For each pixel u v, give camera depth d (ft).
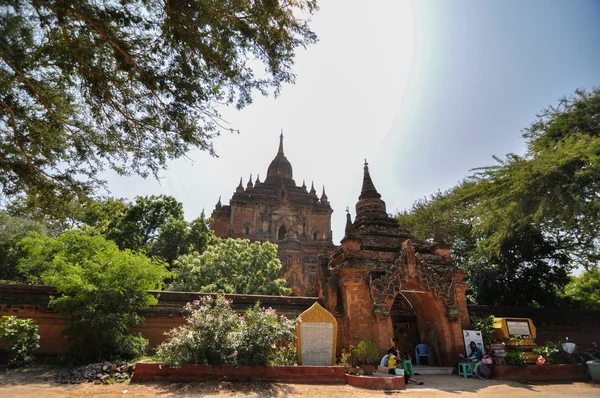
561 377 49.90
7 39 23.52
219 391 33.81
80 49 26.84
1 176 34.76
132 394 31.99
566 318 71.56
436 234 66.18
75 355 42.29
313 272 144.87
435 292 56.95
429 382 45.06
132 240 101.96
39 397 30.25
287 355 44.47
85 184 37.04
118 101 32.17
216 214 169.17
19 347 41.63
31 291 48.73
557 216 64.28
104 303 43.60
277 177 191.62
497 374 48.19
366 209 71.31
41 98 31.32
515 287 81.87
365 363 45.91
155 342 50.21
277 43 30.55
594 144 59.82
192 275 83.25
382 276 55.52
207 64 30.45
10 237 76.38
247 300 55.47
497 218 73.77
